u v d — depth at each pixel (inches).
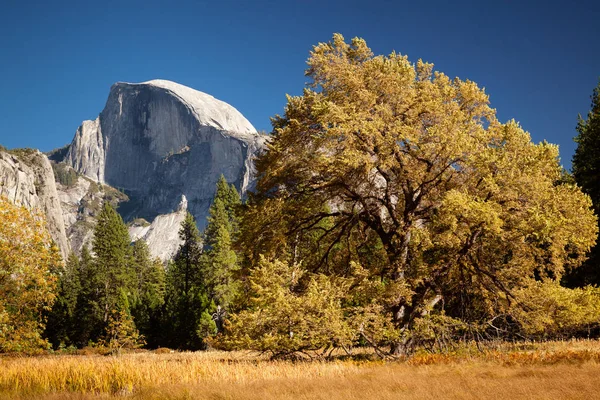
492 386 433.7
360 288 774.5
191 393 461.4
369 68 842.2
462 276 856.3
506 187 748.6
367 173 817.5
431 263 844.6
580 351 642.8
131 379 556.4
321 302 713.6
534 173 766.5
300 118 876.0
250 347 721.6
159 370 602.2
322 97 872.3
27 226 832.3
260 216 894.4
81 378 557.6
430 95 856.3
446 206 715.4
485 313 890.1
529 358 623.8
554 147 788.0
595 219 767.7
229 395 441.1
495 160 750.5
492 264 863.1
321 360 768.3
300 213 909.8
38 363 695.7
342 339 708.7
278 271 771.4
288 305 690.2
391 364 670.5
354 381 498.9
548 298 787.4
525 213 754.8
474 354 716.0
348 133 767.7
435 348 781.3
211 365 641.0
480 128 853.2
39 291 821.2
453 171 843.4
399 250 832.9
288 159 858.1
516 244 817.5
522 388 415.2
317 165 810.8
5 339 791.7
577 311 775.1
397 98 842.8
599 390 395.5
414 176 808.9
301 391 458.6
